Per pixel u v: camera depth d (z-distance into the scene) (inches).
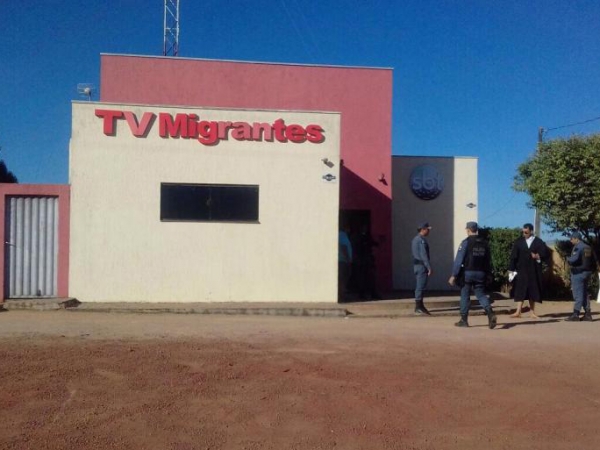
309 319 552.7
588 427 276.4
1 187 606.5
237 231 625.6
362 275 672.4
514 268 582.2
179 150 620.7
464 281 506.0
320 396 304.3
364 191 783.7
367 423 274.7
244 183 627.5
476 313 605.0
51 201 612.7
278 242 629.6
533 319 569.0
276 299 628.4
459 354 391.9
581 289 561.0
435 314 594.6
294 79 775.7
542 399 309.3
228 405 289.6
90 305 592.4
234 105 766.5
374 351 394.3
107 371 334.0
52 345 390.9
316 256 633.6
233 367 346.9
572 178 739.4
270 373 337.7
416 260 588.7
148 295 614.5
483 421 280.7
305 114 635.5
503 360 379.2
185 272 618.8
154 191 617.0
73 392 301.3
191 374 332.2
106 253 611.5
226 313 578.2
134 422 268.4
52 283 611.2
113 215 612.1
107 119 612.1
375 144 786.2
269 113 631.8
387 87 788.6
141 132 614.9
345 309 589.0
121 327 474.9
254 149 629.6
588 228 762.8
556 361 379.9
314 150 636.1
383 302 637.9
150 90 754.8
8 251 608.1
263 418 276.4
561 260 786.8
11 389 303.4
